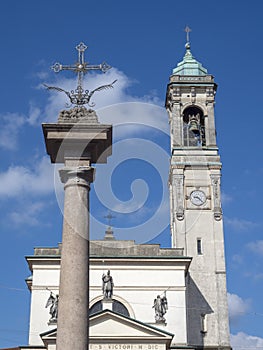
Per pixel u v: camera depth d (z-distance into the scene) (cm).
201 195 6297
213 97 6819
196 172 6378
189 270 5969
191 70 7000
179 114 6725
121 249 5466
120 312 5241
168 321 5200
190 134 6662
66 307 1855
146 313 5231
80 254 1908
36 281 5256
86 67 2139
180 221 6194
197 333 5697
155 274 5372
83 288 1883
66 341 1819
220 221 6206
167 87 6938
